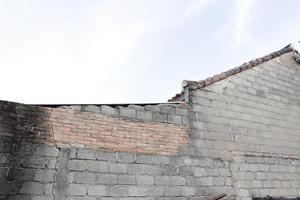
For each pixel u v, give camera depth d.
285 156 8.05
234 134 7.32
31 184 4.63
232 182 6.70
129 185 5.42
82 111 5.47
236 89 7.97
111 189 5.22
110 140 5.55
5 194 4.41
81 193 4.94
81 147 5.22
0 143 4.59
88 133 5.38
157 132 6.15
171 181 5.89
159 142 6.09
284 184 7.59
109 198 5.14
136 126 5.94
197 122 6.82
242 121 7.65
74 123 5.32
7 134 4.69
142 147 5.84
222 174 6.64
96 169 5.21
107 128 5.61
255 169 7.24
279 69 9.52
